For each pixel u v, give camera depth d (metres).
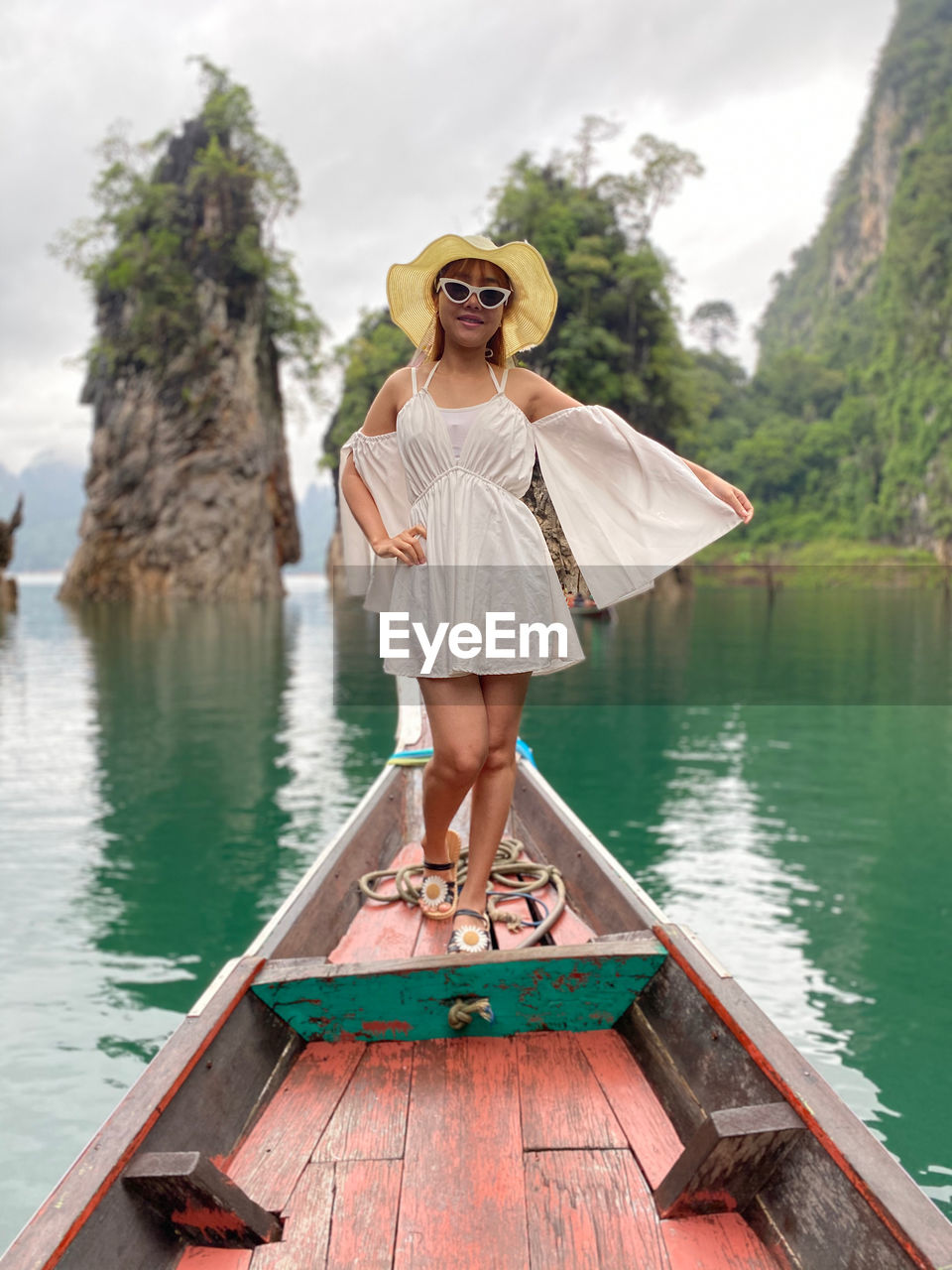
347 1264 1.38
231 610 32.50
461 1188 1.55
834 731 9.08
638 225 51.56
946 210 76.81
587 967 2.01
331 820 5.87
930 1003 3.46
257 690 11.74
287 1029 2.00
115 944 4.01
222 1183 1.39
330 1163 1.62
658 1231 1.44
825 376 98.75
